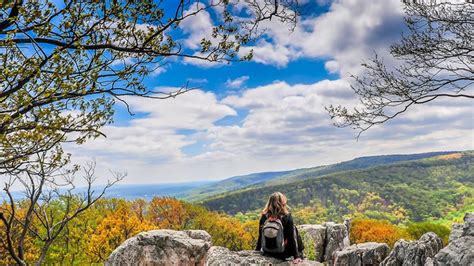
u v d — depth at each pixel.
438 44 11.27
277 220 9.06
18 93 5.50
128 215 43.56
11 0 5.32
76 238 37.66
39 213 8.29
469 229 8.30
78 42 5.68
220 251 10.40
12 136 6.46
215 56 6.90
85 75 5.87
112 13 5.92
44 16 5.82
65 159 7.44
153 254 16.36
